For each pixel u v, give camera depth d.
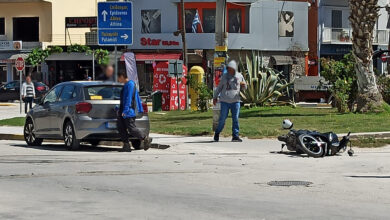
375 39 81.06
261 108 39.09
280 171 17.14
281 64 74.69
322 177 15.98
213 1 71.62
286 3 75.12
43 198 12.91
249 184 14.91
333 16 80.75
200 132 26.91
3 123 34.69
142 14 73.69
